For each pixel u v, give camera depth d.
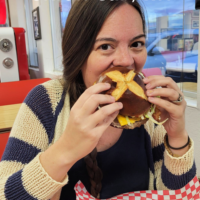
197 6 1.14
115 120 0.70
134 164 0.91
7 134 1.49
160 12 1.80
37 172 0.62
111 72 0.69
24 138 0.79
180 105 0.72
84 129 0.55
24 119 0.81
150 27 1.95
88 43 0.74
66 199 0.86
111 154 0.86
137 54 0.76
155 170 1.03
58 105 0.88
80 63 0.80
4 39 2.69
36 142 0.80
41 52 3.56
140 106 0.66
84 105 0.56
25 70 2.95
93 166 0.79
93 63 0.75
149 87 0.68
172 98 0.68
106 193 0.87
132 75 0.69
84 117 0.56
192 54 1.48
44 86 0.89
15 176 0.65
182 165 0.81
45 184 0.61
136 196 0.77
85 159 0.79
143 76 0.76
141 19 0.76
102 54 0.73
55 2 3.14
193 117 1.34
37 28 3.52
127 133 0.90
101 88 0.59
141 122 0.70
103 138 0.88
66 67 0.88
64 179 0.65
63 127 0.85
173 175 0.82
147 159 0.97
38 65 3.89
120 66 0.73
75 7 0.77
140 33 0.73
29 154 0.78
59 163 0.60
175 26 1.66
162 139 1.00
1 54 2.73
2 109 1.90
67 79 0.89
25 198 0.63
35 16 3.54
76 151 0.58
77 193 0.73
